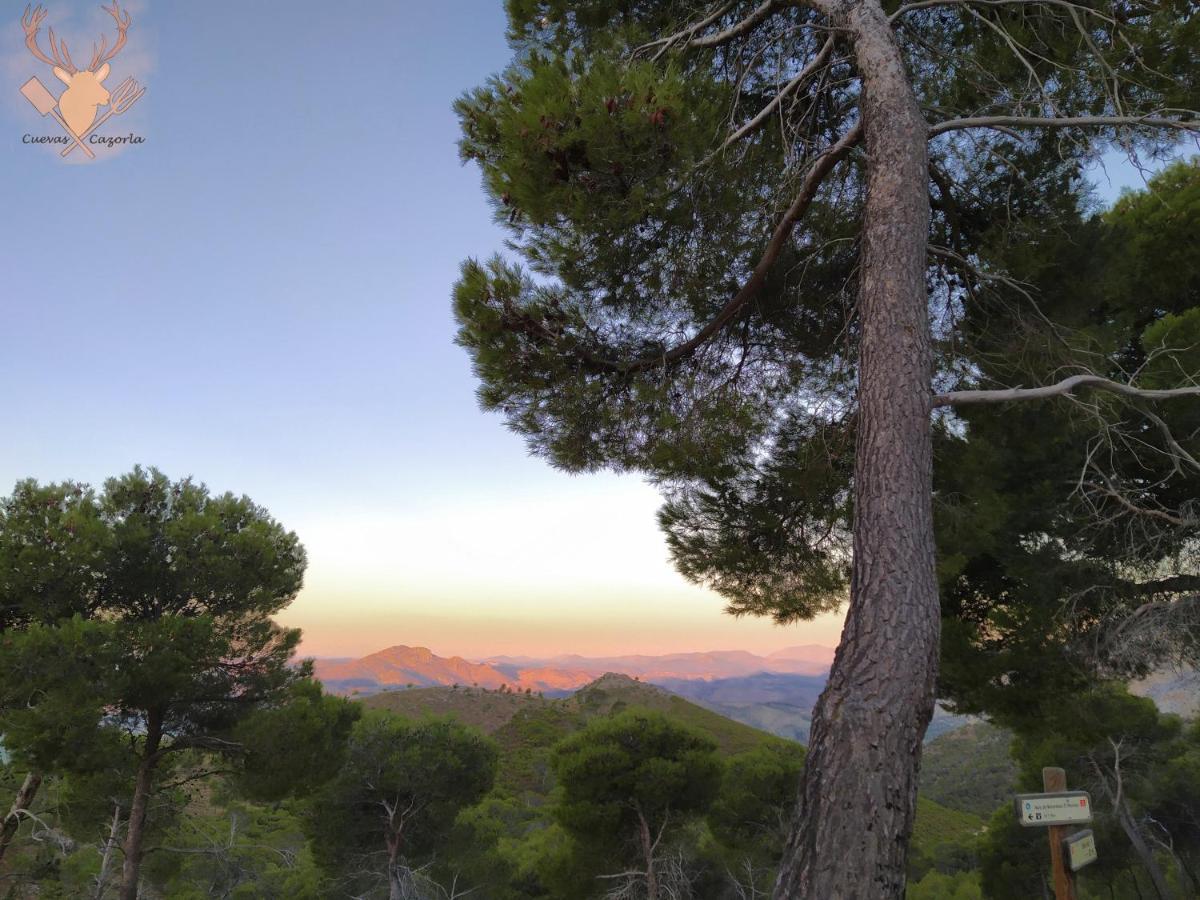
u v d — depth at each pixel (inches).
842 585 246.1
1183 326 260.4
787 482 234.4
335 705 535.2
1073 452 255.8
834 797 96.9
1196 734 596.7
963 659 261.9
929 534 116.3
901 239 136.1
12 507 428.5
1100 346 212.1
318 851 681.6
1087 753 540.4
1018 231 205.6
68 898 552.1
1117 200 347.6
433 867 709.3
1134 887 637.9
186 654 422.3
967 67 195.3
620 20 222.4
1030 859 660.7
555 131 147.0
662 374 204.5
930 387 127.9
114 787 462.6
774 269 204.5
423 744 691.4
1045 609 255.6
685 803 657.0
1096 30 185.2
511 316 184.9
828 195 206.1
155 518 466.9
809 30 195.3
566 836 684.7
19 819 446.6
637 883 629.9
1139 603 250.1
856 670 105.8
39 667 371.6
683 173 158.1
